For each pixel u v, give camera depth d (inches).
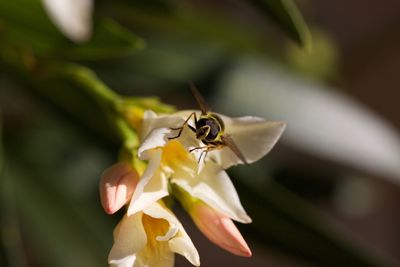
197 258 9.5
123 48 12.4
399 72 20.8
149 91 14.2
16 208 14.7
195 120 9.7
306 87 13.8
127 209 9.6
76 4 10.0
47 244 14.6
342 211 19.0
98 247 14.6
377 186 18.3
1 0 12.2
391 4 20.8
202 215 9.7
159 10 13.9
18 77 13.6
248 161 9.8
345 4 21.0
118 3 13.7
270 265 20.6
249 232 13.1
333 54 17.9
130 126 10.6
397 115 20.8
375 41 20.8
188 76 14.1
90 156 15.2
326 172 15.0
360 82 21.0
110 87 14.3
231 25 15.3
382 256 13.0
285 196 12.8
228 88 13.8
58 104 13.9
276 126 9.7
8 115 15.1
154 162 9.5
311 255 12.9
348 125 13.4
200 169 9.7
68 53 12.6
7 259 13.1
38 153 15.0
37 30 12.6
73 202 14.8
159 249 9.6
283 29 11.4
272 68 14.1
